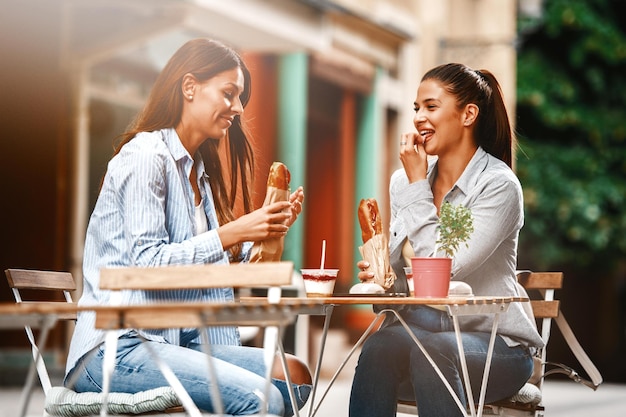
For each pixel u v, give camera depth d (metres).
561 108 23.45
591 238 23.23
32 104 11.69
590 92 23.89
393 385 5.29
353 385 5.36
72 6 11.84
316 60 14.47
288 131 14.28
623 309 26.55
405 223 5.38
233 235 4.78
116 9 11.70
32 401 9.93
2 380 11.53
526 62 23.59
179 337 4.96
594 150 23.66
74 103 11.91
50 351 11.85
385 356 5.28
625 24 23.70
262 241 5.09
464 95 5.54
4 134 11.54
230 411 4.66
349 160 15.64
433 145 5.54
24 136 11.68
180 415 4.61
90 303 4.93
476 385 5.24
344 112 15.52
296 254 14.43
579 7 23.09
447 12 17.47
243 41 12.48
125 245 4.92
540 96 23.30
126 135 5.12
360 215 5.46
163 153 5.00
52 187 11.95
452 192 5.53
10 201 11.75
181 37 12.25
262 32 12.00
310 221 14.98
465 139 5.58
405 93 16.72
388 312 5.61
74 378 4.40
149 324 3.93
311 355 14.40
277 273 4.06
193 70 5.11
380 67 15.98
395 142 16.64
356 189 15.80
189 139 5.18
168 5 10.98
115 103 12.21
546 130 24.34
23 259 11.81
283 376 5.19
